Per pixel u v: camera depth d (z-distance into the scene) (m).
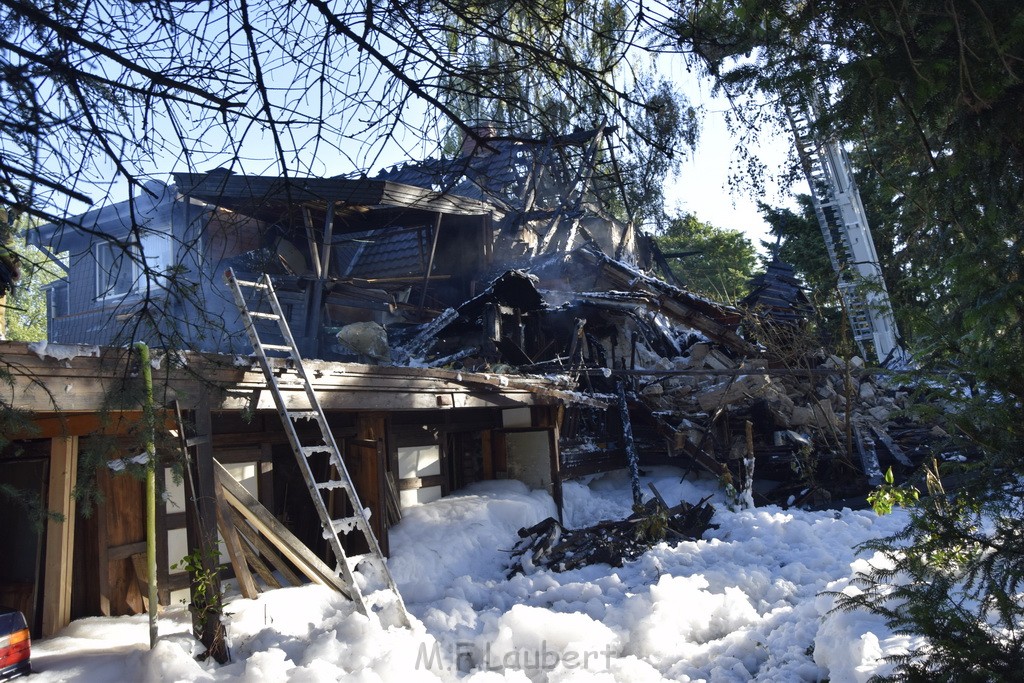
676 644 7.46
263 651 6.08
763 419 17.12
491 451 13.23
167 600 7.55
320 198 4.02
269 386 7.11
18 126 3.37
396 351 15.29
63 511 6.76
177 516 7.78
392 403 9.30
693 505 14.16
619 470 16.72
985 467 3.71
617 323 19.19
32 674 5.31
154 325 4.16
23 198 3.52
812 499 15.05
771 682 6.03
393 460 10.36
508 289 16.06
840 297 16.08
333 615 7.33
